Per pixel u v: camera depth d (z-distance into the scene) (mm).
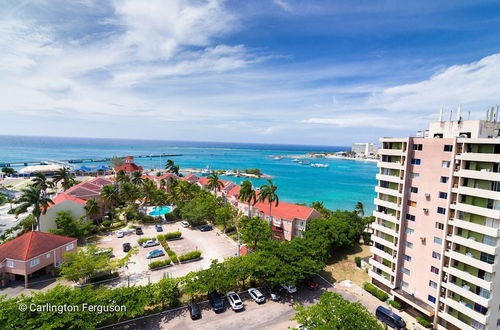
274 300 43250
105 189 77375
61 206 67438
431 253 38750
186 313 39625
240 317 39062
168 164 145250
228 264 44531
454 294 36312
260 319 38750
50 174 155250
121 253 58844
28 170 150875
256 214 76375
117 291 36812
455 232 35500
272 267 43438
